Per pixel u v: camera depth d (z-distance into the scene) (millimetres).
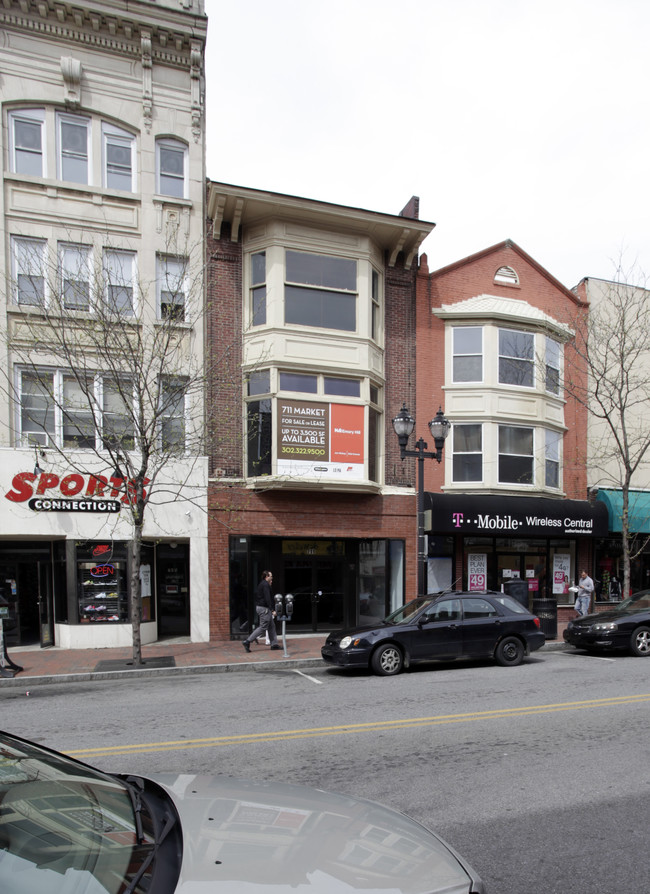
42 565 14414
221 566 14625
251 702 8375
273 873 1936
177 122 15320
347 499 15695
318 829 2291
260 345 15047
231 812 2375
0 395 13430
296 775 5320
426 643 10531
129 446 13586
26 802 2240
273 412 14758
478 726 6914
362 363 15547
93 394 12727
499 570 17125
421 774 5340
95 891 1763
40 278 13555
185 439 12867
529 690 8891
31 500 13312
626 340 17578
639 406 19047
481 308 17438
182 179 15383
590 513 16984
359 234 15852
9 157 14047
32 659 12195
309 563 15844
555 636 14266
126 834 2135
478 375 17125
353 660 10156
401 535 16125
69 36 14523
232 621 14648
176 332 14547
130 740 6480
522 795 4852
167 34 15125
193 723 7215
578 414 18438
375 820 2477
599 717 7285
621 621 12227
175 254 14688
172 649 13312
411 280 17000
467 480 16812
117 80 14883
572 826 4289
